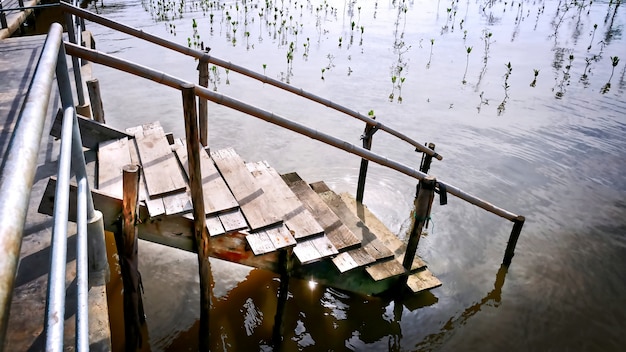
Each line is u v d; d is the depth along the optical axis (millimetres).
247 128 9406
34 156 1025
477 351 4945
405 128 9836
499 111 10891
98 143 5098
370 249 5340
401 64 14078
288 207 4855
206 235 4027
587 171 8383
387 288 5379
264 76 5598
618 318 5363
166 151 4930
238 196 4695
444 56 15180
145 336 4820
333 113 10344
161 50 14281
